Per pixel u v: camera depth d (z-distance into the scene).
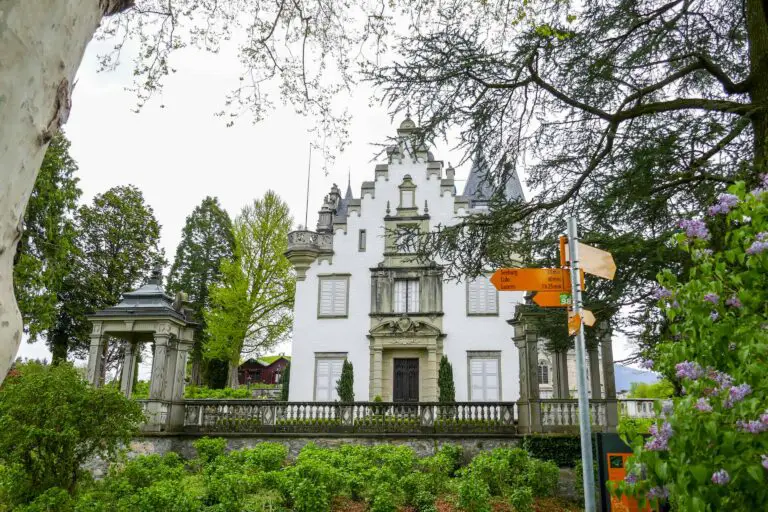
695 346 3.76
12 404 10.22
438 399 25.52
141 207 38.53
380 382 26.08
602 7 10.02
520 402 16.59
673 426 3.39
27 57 2.13
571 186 10.29
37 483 10.15
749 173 7.58
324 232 28.20
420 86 9.41
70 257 31.97
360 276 27.45
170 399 17.80
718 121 8.77
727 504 3.14
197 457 17.28
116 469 12.35
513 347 25.83
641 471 3.69
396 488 11.32
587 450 4.38
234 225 37.31
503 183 10.56
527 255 10.84
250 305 34.75
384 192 28.27
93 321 18.36
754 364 3.28
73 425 10.44
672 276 4.14
